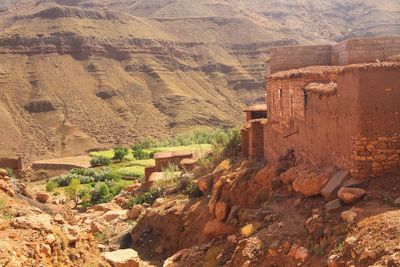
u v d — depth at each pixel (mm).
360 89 13461
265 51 190875
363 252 10398
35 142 115750
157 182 32625
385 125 13523
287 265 12406
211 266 15312
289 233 13531
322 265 11359
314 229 12625
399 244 9945
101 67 153250
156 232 23188
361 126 13508
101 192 43594
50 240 13156
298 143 18844
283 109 20953
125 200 37250
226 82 170750
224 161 26375
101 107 135000
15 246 11977
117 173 57406
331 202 13141
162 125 131500
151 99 145250
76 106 132375
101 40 161500
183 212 22719
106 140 119938
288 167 18781
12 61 144375
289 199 16125
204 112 138625
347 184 13562
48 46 151375
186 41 186000
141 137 121688
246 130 26438
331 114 15359
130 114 134375
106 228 26484
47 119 125688
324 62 24125
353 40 21172
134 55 164750
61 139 117625
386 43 21172
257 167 21500
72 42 155875
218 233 18125
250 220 16031
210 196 22938
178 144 81500
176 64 170125
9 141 112125
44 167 75688
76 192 44781
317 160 16641
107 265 15133
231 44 192375
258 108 31172
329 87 15648
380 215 11398
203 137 83312
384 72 13438
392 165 13578
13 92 132875
